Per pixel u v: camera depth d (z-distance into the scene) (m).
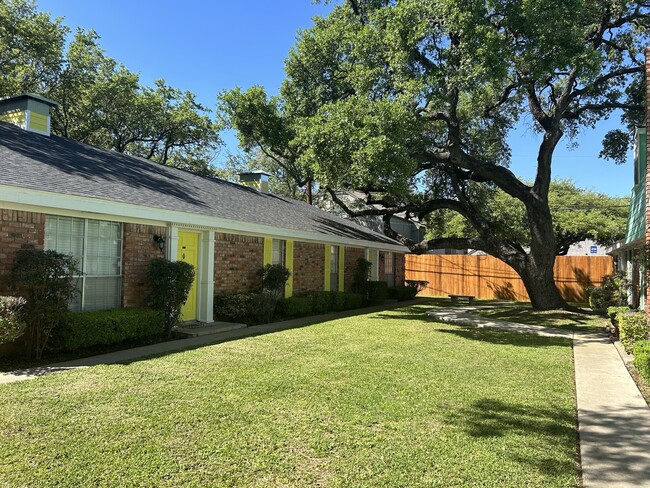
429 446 3.86
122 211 8.33
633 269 12.41
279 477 3.27
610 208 29.61
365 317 13.54
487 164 14.56
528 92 14.25
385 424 4.35
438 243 16.55
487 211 23.38
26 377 5.81
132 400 4.87
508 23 10.80
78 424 4.14
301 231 14.02
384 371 6.48
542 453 3.77
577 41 10.34
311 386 5.60
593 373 6.64
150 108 23.88
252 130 18.30
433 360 7.32
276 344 8.49
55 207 7.24
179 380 5.74
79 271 7.70
